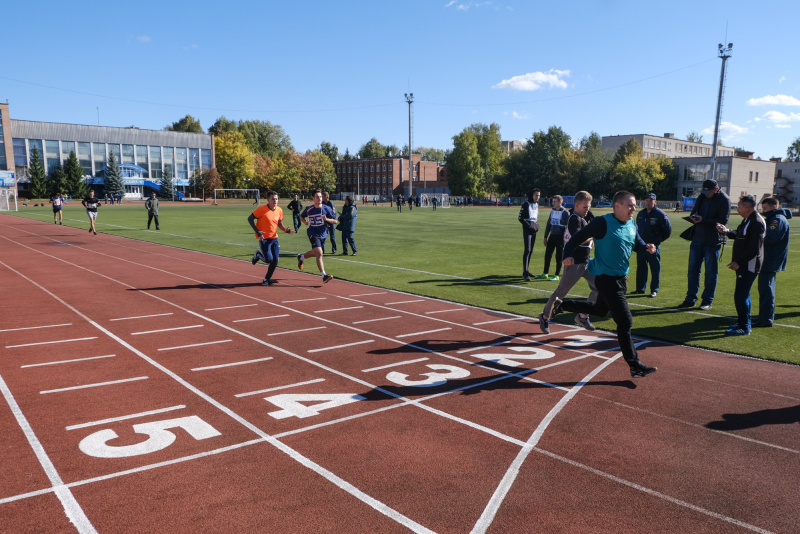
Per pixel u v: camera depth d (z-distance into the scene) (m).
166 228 26.31
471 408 4.67
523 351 6.44
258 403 4.71
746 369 5.79
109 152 88.50
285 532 2.88
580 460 3.75
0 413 4.42
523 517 3.05
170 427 4.20
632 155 76.44
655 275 9.98
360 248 18.39
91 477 3.43
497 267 13.80
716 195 8.65
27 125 80.62
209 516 3.02
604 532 2.92
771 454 3.86
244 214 41.34
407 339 6.92
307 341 6.76
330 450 3.85
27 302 8.95
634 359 5.30
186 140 96.00
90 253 16.14
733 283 11.63
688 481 3.48
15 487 3.29
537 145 86.69
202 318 7.96
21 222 30.20
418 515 3.06
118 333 7.04
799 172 92.50
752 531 2.95
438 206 73.62
